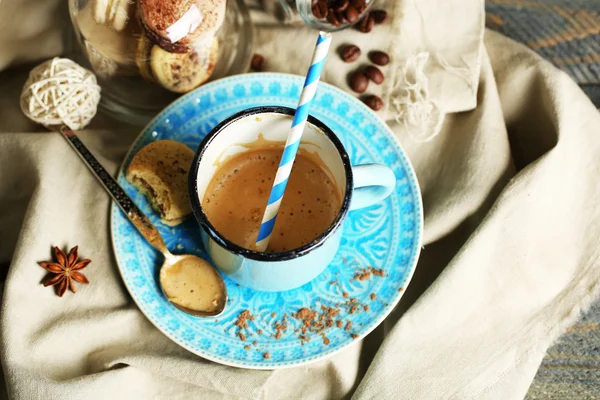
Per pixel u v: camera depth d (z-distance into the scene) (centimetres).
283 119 45
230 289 48
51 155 51
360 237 49
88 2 48
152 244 48
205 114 51
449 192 52
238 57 54
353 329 47
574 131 53
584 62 58
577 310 51
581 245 52
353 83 54
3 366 48
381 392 49
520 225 51
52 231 50
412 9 54
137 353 49
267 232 44
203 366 48
